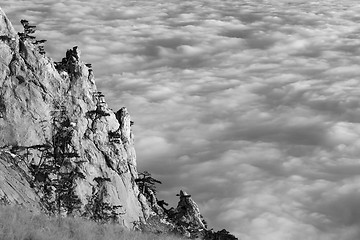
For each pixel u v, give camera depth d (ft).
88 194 228.22
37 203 179.52
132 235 101.71
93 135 256.11
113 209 230.07
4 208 87.61
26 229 77.10
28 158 209.97
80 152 238.68
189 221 283.38
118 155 264.93
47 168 208.23
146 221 258.57
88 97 260.62
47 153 216.95
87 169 238.07
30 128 220.43
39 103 230.07
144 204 270.26
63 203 202.69
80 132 246.47
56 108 239.91
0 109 217.36
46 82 239.91
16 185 174.91
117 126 277.85
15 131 215.72
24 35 241.55
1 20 231.71
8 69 225.76
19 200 159.33
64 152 229.25
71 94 252.42
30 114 224.33
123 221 233.55
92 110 259.60
